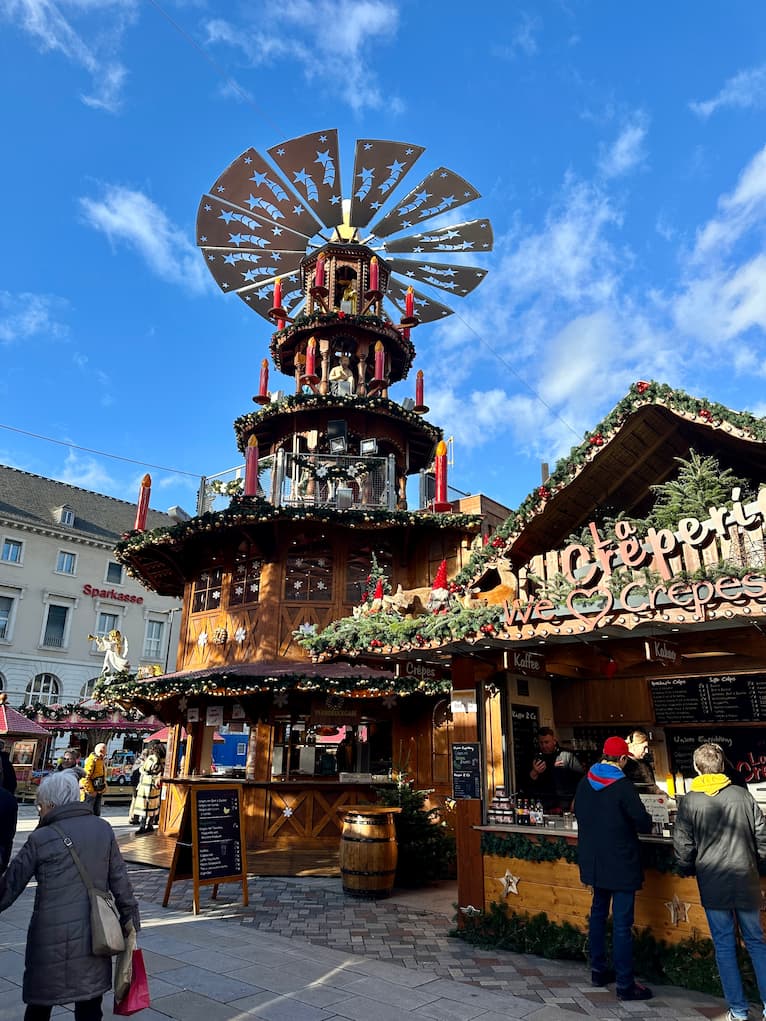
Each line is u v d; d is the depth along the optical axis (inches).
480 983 215.6
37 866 137.3
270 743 518.3
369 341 709.3
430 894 360.8
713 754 200.1
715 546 216.4
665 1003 199.9
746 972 207.5
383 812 360.5
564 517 305.9
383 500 610.2
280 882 385.4
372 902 336.5
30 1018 134.3
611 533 243.1
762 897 207.8
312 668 510.0
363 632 296.5
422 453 742.5
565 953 243.0
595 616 228.8
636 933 231.3
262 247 744.3
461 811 288.8
